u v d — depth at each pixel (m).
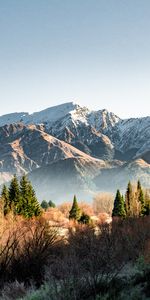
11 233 20.53
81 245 18.50
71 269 13.18
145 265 15.77
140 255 19.41
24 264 18.34
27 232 21.66
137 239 24.80
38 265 18.33
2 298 15.47
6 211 26.31
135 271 14.92
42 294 12.86
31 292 14.68
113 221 30.64
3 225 20.70
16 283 15.94
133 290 12.12
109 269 13.89
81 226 25.86
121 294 11.83
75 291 12.16
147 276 13.62
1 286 17.06
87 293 12.23
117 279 13.38
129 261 20.36
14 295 15.31
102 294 12.10
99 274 13.61
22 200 64.50
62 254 18.66
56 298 12.17
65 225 39.75
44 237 20.25
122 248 21.83
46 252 19.19
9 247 18.94
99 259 14.14
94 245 16.53
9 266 18.31
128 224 29.95
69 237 22.44
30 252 19.02
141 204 71.25
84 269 13.39
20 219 25.66
